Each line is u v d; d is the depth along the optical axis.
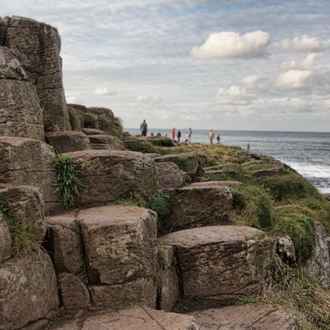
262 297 5.99
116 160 6.69
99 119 12.97
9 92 7.54
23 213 4.68
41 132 8.38
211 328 5.14
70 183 6.34
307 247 7.73
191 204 7.50
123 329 4.36
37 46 9.34
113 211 5.91
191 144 23.86
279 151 82.12
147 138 17.19
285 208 10.20
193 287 5.98
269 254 6.38
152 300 5.30
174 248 6.04
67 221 5.12
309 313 6.13
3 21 9.25
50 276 4.78
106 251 4.98
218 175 11.28
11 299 4.14
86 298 4.93
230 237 6.17
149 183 7.13
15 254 4.39
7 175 5.47
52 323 4.64
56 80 9.55
